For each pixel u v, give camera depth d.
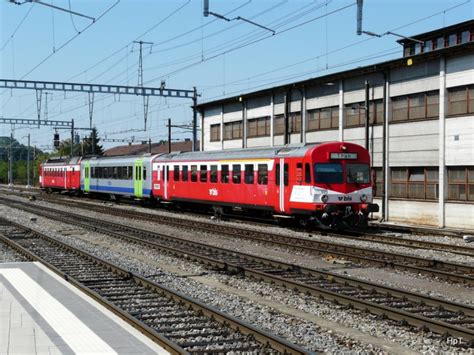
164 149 90.50
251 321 9.97
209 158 30.23
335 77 32.44
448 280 13.73
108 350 7.51
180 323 9.75
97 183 47.12
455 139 26.23
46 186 62.75
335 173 23.38
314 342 8.72
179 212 35.38
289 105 36.50
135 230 24.59
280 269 15.22
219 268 15.52
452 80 26.33
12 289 11.59
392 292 11.84
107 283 13.45
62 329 8.52
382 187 29.97
